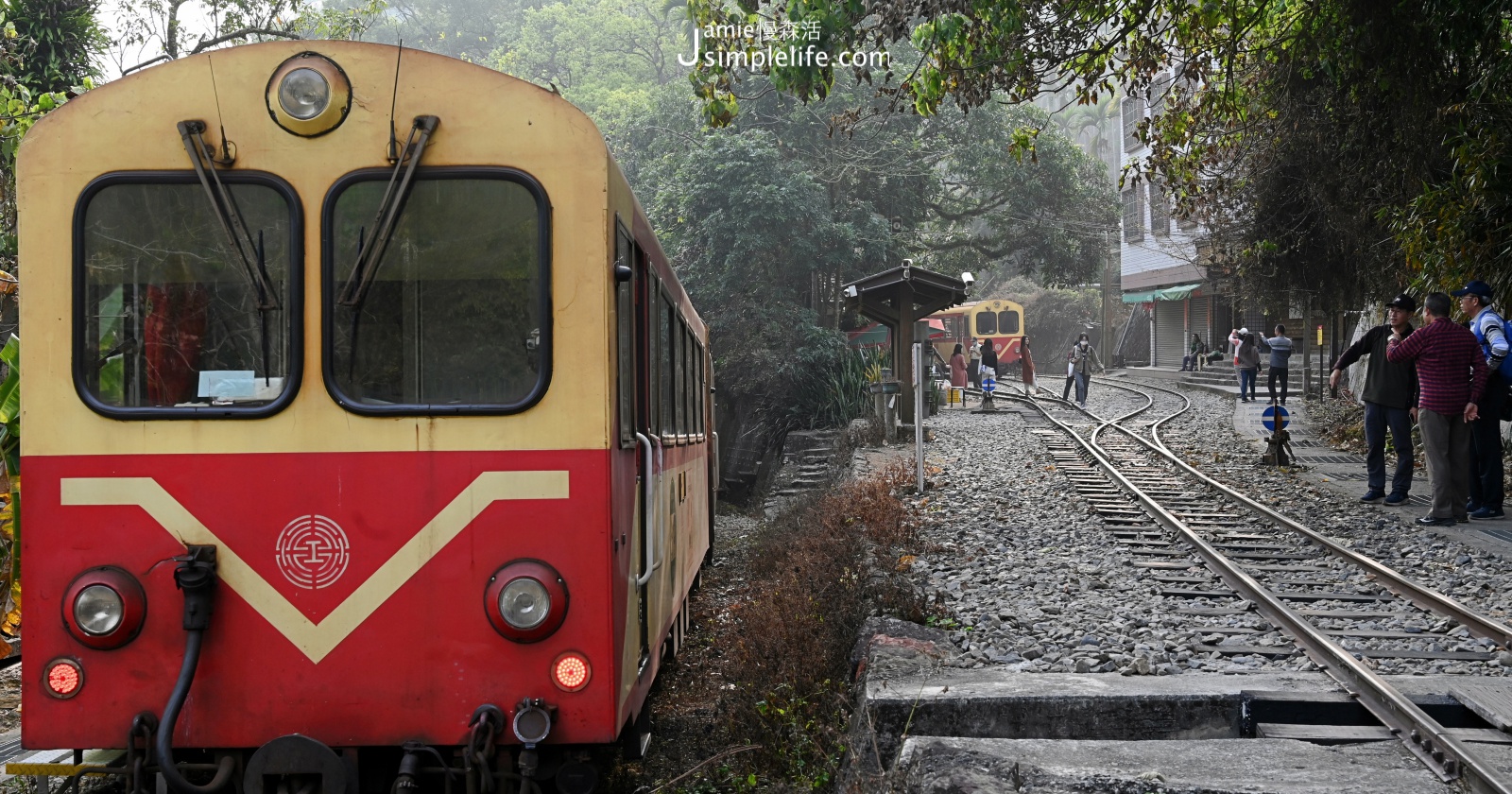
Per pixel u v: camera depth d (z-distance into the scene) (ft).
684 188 92.48
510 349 13.96
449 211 13.96
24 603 13.71
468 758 13.46
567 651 13.67
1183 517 39.47
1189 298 137.69
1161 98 46.03
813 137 98.84
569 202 13.88
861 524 38.04
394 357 13.92
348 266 13.89
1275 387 83.10
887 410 68.69
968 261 132.46
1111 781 14.76
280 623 13.70
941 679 19.81
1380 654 21.56
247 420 13.74
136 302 13.91
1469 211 36.70
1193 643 22.75
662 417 20.07
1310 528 36.22
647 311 17.57
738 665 24.93
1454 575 28.66
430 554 13.71
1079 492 46.29
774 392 91.40
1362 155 48.75
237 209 13.87
